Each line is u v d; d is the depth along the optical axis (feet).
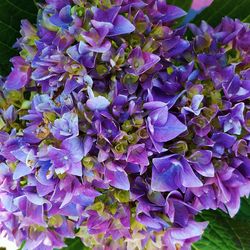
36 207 0.77
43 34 0.78
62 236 0.83
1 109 0.81
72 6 0.77
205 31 0.85
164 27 0.77
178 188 0.77
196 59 0.80
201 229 0.78
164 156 0.73
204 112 0.75
